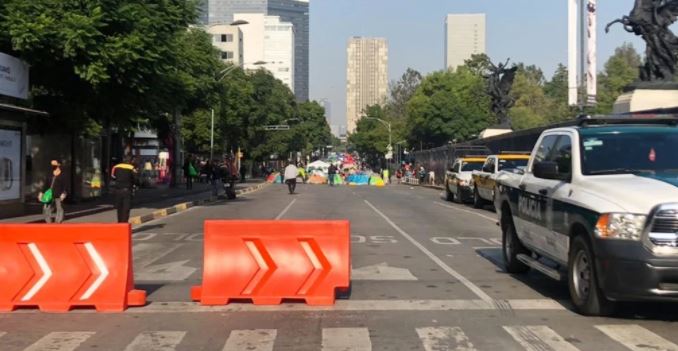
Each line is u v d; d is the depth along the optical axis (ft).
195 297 28.71
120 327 24.53
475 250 45.93
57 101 81.05
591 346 21.67
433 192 141.79
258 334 23.32
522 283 33.19
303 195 125.70
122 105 81.61
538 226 30.45
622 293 22.90
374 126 434.30
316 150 521.24
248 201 105.70
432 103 284.61
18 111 65.26
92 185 93.71
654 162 26.99
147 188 142.61
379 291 31.01
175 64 76.59
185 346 21.91
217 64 147.84
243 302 28.45
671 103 100.58
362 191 146.00
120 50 65.72
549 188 29.22
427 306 27.84
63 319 25.86
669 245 22.26
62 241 28.04
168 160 181.98
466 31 611.88
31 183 85.71
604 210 23.56
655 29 104.37
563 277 27.89
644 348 21.43
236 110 206.59
